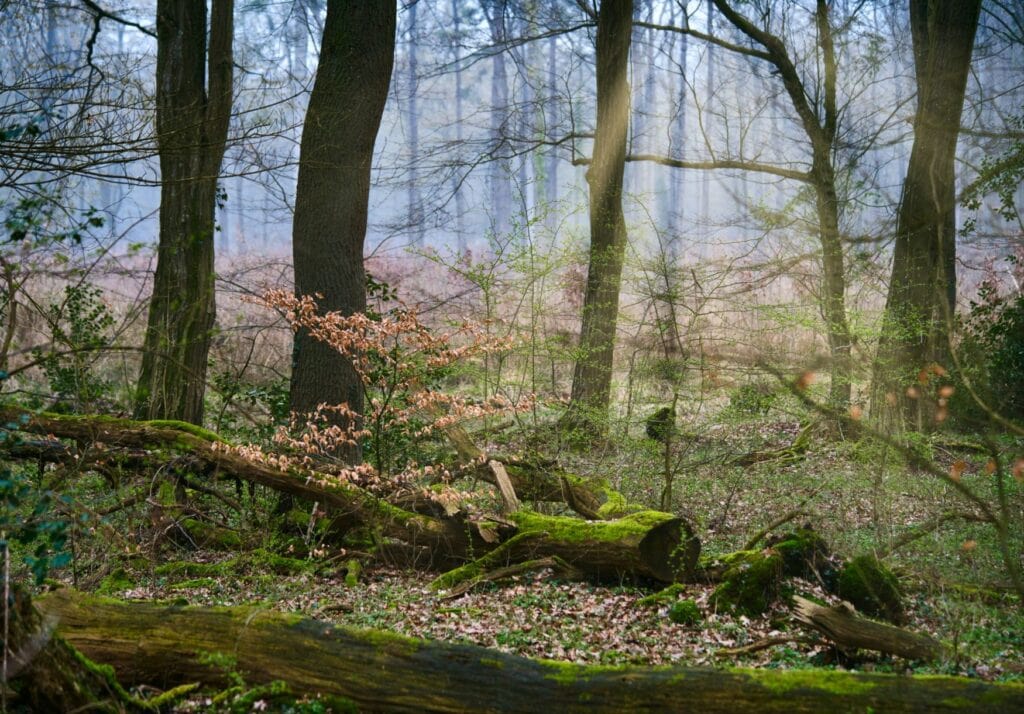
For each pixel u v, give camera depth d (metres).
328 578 8.37
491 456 9.91
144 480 8.88
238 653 5.09
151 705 4.88
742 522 10.20
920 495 10.55
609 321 14.23
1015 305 15.22
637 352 11.82
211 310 11.47
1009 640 6.48
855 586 7.12
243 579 8.06
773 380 11.73
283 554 8.82
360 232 10.41
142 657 5.17
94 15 11.82
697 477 11.60
